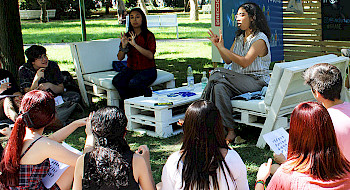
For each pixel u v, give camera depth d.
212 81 4.95
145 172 2.57
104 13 38.81
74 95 6.46
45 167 2.80
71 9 34.47
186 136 2.39
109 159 2.46
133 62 6.63
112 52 7.79
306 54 9.22
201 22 26.22
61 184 2.97
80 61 7.25
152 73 6.63
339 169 2.17
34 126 2.76
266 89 4.95
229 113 4.86
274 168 3.25
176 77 9.24
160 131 5.28
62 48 15.22
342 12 8.26
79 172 2.50
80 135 5.53
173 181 2.44
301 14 9.03
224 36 8.18
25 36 19.98
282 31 9.33
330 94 2.89
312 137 2.15
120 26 24.67
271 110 4.51
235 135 5.00
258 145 4.77
